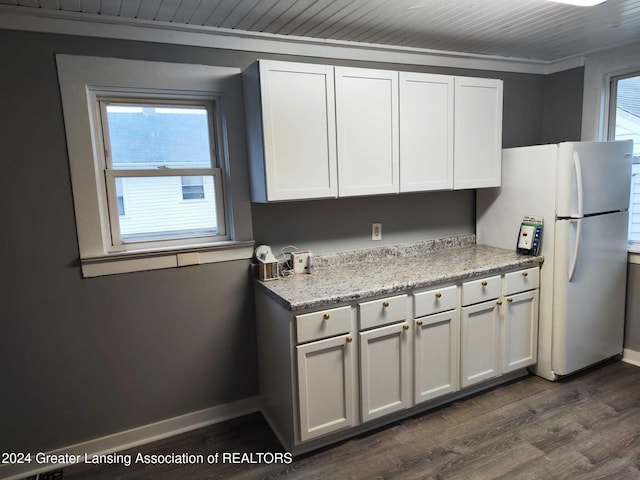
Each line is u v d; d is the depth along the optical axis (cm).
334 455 218
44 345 213
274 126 218
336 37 253
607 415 243
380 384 230
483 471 201
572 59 330
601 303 291
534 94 351
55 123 204
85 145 210
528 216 290
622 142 283
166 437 242
